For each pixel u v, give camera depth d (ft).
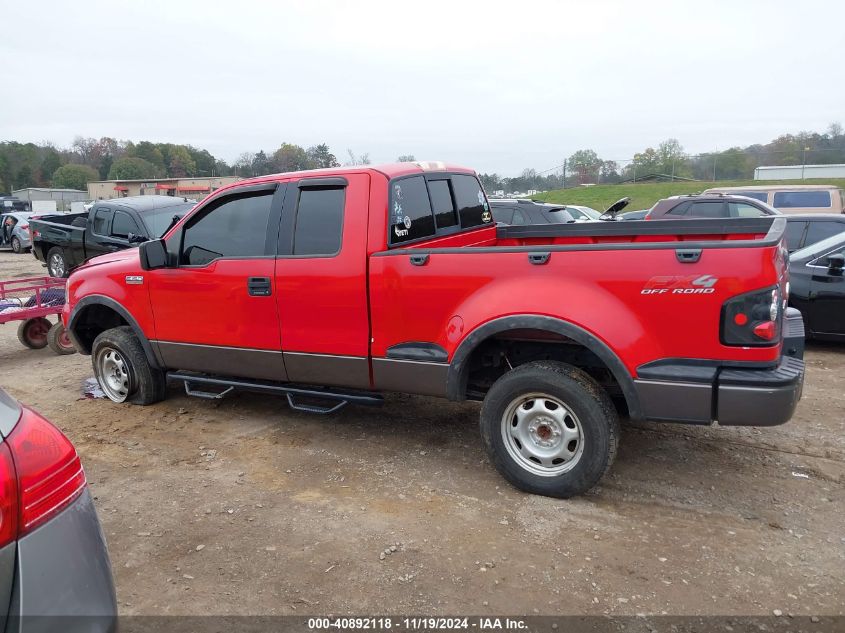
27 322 27.91
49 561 5.87
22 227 79.20
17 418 6.37
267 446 16.02
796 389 10.98
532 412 12.75
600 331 11.67
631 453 14.93
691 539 11.27
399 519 12.23
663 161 149.28
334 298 14.46
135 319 17.99
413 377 13.89
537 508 12.50
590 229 17.70
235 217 16.02
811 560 10.55
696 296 11.02
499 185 144.25
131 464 15.16
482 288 12.76
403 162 15.60
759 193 54.49
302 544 11.46
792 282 24.85
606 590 9.89
